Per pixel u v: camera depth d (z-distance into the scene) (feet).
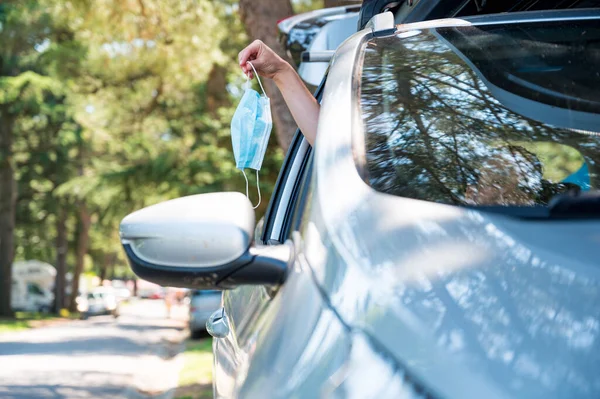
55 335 96.27
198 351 66.13
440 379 3.93
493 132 6.36
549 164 6.17
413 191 5.63
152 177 72.79
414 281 4.45
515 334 4.03
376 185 5.52
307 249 5.13
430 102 6.60
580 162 6.16
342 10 17.93
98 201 83.15
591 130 6.48
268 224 8.34
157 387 43.39
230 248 5.12
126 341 86.33
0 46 96.78
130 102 81.15
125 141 87.51
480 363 3.93
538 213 4.92
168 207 5.40
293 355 4.62
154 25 48.11
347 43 7.64
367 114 6.33
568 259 4.42
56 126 129.39
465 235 4.74
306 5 59.88
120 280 398.21
